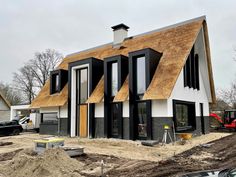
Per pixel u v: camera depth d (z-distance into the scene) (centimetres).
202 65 1923
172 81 1397
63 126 1983
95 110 1764
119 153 1079
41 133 2189
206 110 2027
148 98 1410
